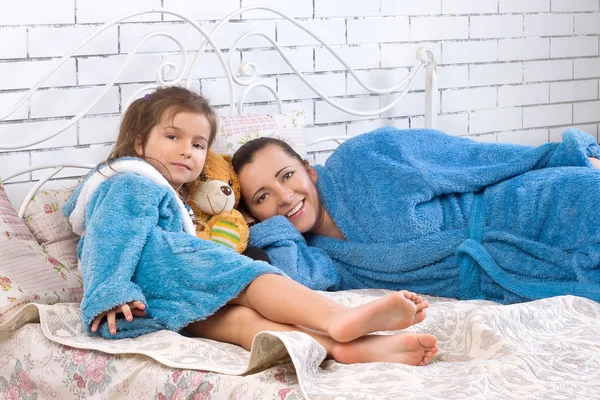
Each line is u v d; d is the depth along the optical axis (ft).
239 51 9.69
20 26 8.29
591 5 12.65
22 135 8.39
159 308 6.23
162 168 7.09
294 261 7.50
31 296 6.76
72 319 6.47
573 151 7.65
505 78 11.90
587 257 6.81
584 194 6.97
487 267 7.17
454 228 7.57
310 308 5.77
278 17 9.95
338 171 8.21
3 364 6.57
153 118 7.09
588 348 5.56
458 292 7.48
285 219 7.87
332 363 5.57
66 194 7.95
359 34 10.58
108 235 6.41
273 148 8.01
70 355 6.09
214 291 6.13
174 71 9.12
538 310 6.11
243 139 8.56
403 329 5.87
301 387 4.82
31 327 6.52
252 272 6.04
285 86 10.06
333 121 10.48
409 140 8.20
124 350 5.81
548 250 7.02
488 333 5.55
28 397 6.37
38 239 7.61
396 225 7.63
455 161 8.18
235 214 7.61
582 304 6.38
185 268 6.24
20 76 8.32
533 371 5.06
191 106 7.13
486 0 11.60
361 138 8.27
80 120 8.73
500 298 7.23
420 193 7.63
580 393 4.81
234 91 9.70
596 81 12.84
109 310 6.10
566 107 12.57
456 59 11.41
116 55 8.87
